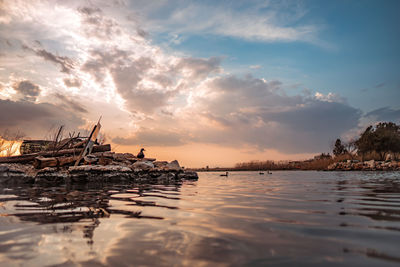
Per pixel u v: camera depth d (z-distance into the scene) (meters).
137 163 13.36
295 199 4.99
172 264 1.63
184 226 2.66
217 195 5.84
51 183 9.11
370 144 45.06
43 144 14.47
